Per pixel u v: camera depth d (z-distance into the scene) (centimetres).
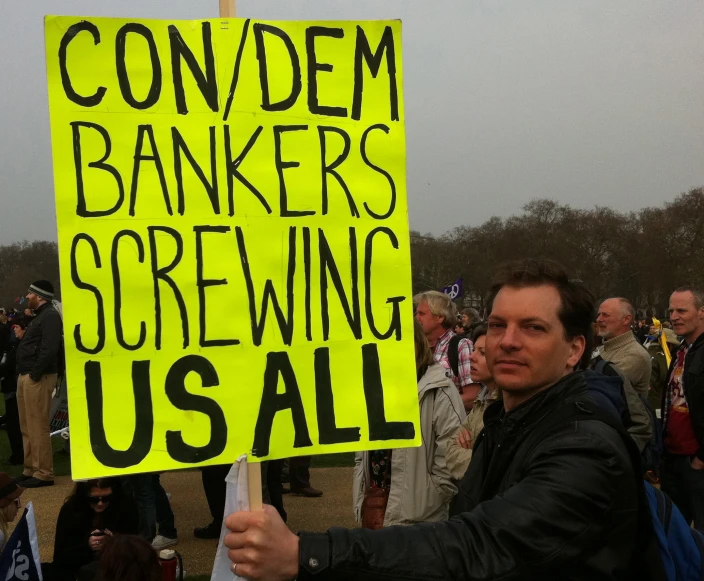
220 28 194
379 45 203
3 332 1023
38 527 612
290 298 192
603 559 147
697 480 438
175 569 378
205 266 188
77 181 184
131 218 186
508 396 182
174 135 190
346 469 855
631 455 158
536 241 6041
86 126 186
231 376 187
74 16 186
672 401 455
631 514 152
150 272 186
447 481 335
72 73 186
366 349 195
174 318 186
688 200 5769
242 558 140
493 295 194
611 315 471
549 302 178
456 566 136
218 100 193
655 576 159
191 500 715
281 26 198
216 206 191
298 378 190
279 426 188
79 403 178
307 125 197
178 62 192
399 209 201
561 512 141
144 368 183
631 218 6266
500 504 144
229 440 184
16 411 885
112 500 418
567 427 158
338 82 200
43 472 756
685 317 451
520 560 137
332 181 197
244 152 193
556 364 177
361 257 197
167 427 182
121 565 297
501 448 178
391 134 202
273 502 605
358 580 136
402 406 195
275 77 197
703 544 181
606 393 174
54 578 396
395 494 344
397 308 198
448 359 537
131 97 189
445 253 6419
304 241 194
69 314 180
